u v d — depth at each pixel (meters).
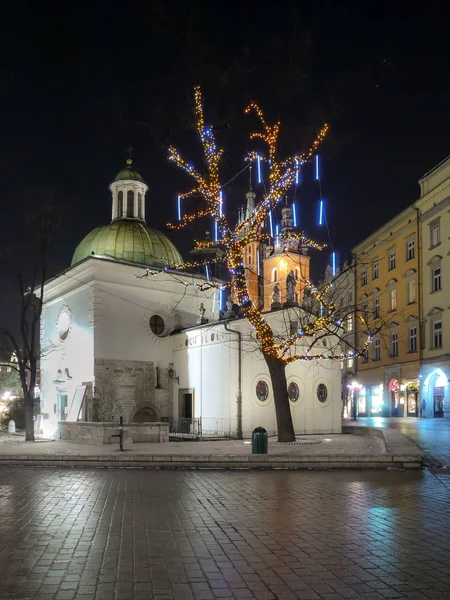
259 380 28.31
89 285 31.72
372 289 49.88
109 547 7.16
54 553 6.89
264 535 7.73
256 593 5.45
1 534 7.91
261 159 23.06
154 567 6.29
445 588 5.58
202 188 22.88
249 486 12.40
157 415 31.97
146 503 10.32
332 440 23.89
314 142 21.84
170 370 32.78
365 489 11.74
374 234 49.78
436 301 39.59
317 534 7.77
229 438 26.92
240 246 23.05
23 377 28.20
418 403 41.47
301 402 29.52
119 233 35.47
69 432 26.55
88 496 11.17
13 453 17.50
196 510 9.59
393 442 18.47
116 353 31.39
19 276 29.41
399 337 44.81
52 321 35.78
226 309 35.53
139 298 32.75
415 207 42.53
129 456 16.67
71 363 32.97
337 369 31.34
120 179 37.84
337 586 5.64
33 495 11.34
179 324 33.94
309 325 23.11
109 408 30.66
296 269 70.50
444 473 14.14
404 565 6.32
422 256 41.78
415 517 8.88
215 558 6.62
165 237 37.44
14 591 5.55
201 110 21.89
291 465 15.70
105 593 5.48
